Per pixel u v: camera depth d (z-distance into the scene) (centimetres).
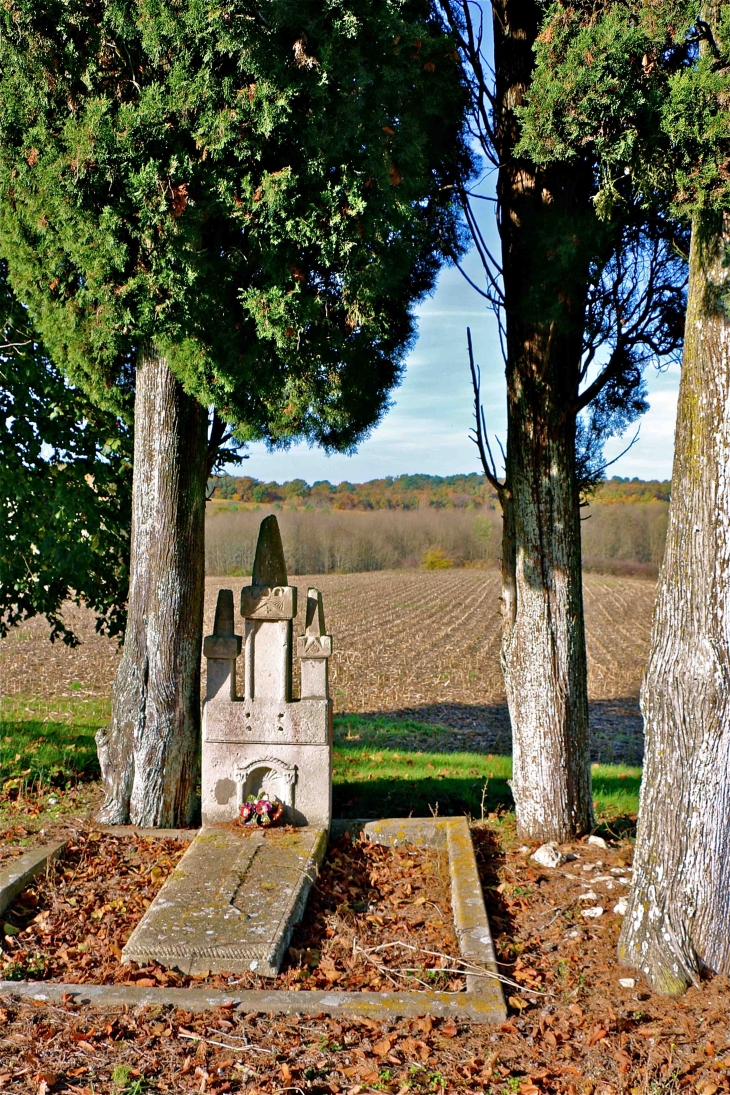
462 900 607
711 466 498
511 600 812
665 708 518
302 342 665
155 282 609
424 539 5503
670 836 512
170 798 773
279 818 734
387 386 959
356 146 583
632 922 530
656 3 461
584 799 750
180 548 776
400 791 929
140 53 591
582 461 838
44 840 718
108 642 2377
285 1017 476
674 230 725
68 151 588
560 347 725
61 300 733
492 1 764
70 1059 438
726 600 497
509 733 1446
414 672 2055
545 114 504
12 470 1005
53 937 567
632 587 4053
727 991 490
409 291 924
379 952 557
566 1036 463
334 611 3309
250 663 745
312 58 550
